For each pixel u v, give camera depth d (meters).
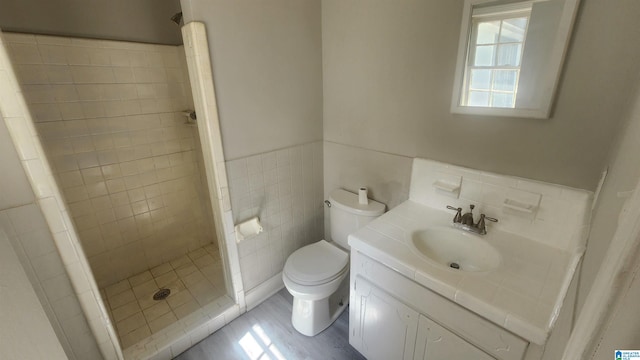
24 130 1.02
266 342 1.78
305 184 2.17
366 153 1.92
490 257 1.25
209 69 1.47
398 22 1.54
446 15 1.35
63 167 1.83
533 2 1.08
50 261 1.17
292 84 1.87
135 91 2.01
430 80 1.49
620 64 0.98
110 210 2.09
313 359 1.66
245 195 1.81
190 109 2.25
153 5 1.98
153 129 2.15
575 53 1.05
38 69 1.64
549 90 1.12
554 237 1.24
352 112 1.92
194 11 1.36
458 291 1.02
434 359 1.20
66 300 1.24
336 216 1.98
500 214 1.37
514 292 1.01
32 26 1.59
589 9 0.99
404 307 1.24
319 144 2.17
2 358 0.52
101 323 1.36
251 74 1.65
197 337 1.78
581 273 0.71
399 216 1.54
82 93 1.81
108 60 1.86
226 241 1.79
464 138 1.44
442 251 1.42
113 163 2.03
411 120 1.62
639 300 0.23
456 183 1.50
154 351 1.63
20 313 0.56
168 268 2.39
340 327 1.86
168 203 2.37
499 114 1.27
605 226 0.51
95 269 2.11
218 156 1.62
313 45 1.91
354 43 1.77
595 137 1.08
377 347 1.46
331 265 1.77
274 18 1.67
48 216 1.13
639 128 0.42
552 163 1.20
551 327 0.85
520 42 1.15
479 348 1.04
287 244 2.18
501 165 1.35
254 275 2.01
